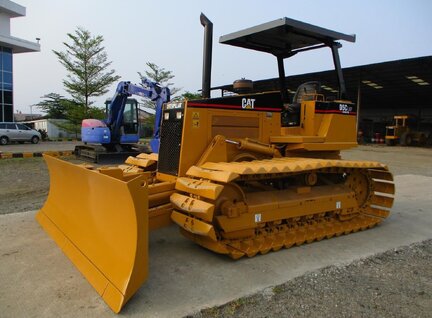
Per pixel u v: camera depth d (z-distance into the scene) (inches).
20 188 348.8
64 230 187.5
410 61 824.9
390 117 1514.5
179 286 148.4
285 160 198.4
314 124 224.8
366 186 241.9
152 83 506.0
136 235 134.0
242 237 182.1
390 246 199.3
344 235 217.0
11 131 977.5
